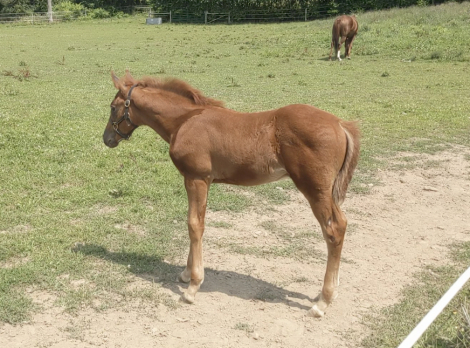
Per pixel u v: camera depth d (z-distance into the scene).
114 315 4.52
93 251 5.62
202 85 16.45
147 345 4.14
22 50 25.42
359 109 13.11
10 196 6.95
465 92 15.62
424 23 28.09
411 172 8.86
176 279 5.19
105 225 6.27
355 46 25.19
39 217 6.40
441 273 5.50
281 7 42.16
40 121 10.70
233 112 4.70
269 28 35.91
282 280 5.27
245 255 5.79
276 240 6.21
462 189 8.18
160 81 5.08
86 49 26.41
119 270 5.27
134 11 51.97
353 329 4.45
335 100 14.31
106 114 11.95
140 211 6.75
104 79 17.34
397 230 6.66
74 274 5.13
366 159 9.35
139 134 10.31
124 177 7.88
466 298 4.91
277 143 4.39
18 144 8.95
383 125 11.62
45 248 5.61
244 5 42.38
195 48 26.98
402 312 4.69
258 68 20.52
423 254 5.98
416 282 5.30
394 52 23.55
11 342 4.09
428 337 4.25
